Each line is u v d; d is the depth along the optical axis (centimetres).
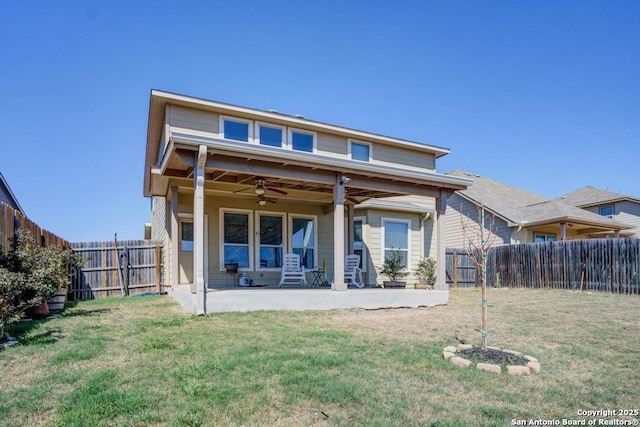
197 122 1061
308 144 1231
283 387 381
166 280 1228
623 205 2358
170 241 1141
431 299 1006
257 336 575
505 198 2120
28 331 578
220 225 1147
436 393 384
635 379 432
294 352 495
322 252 1299
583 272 1365
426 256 1514
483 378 426
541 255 1497
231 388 373
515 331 665
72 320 677
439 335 626
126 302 966
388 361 475
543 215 1773
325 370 434
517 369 444
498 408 352
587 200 2488
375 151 1359
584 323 738
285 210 1248
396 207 1409
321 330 636
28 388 359
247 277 1163
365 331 645
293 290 862
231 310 779
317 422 315
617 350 545
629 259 1243
